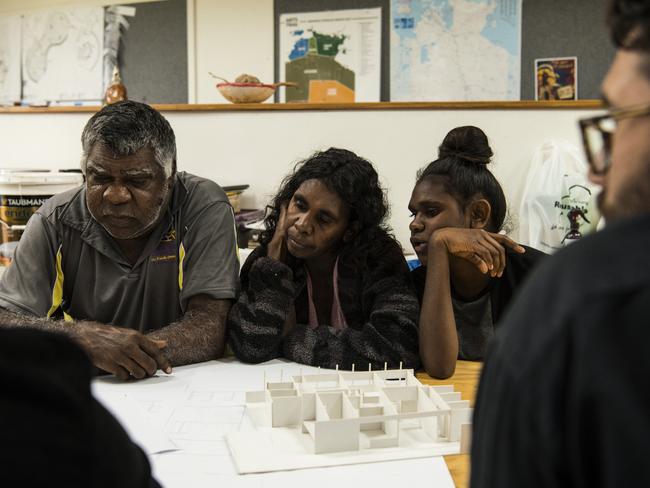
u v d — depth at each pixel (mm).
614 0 416
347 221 1470
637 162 395
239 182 2512
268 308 1413
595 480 360
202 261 1477
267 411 1090
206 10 3529
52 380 368
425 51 3258
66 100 3727
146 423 1047
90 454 369
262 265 1472
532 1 3131
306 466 907
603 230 403
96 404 410
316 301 1541
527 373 382
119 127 1319
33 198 1926
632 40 402
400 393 1109
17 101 3752
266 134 2467
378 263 1468
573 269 389
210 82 3578
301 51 3420
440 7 3213
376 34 3307
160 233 1492
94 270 1513
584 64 3119
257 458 927
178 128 2531
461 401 1029
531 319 399
